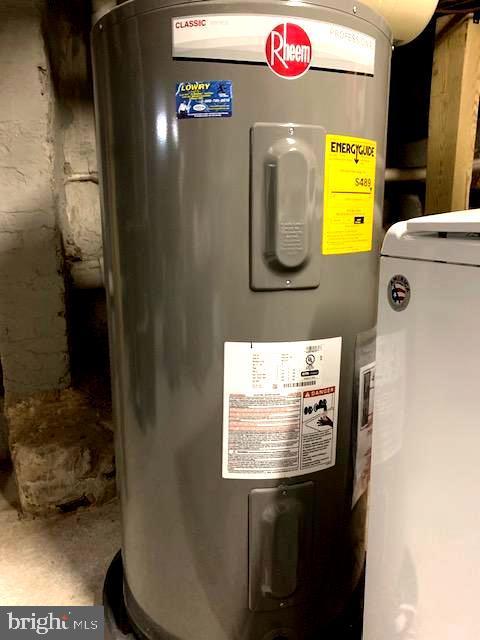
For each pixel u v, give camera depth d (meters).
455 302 0.58
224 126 0.75
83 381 1.77
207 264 0.80
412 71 1.97
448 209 1.52
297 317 0.83
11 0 1.39
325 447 0.90
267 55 0.73
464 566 0.61
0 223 1.51
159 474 0.91
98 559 1.34
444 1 1.37
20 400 1.64
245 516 0.89
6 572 1.29
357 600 1.08
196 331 0.83
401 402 0.66
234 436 0.86
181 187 0.78
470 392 0.57
